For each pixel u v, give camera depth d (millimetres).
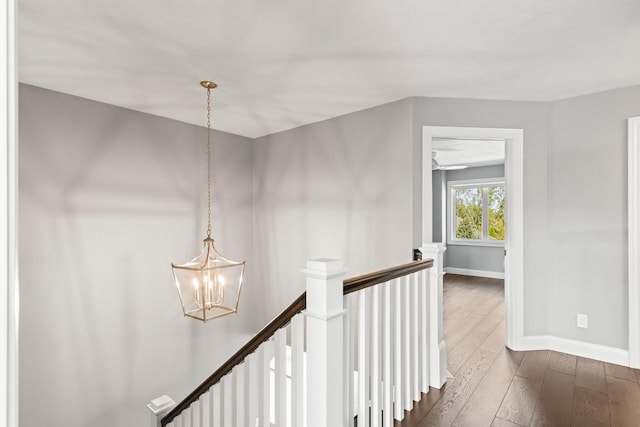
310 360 1383
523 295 3102
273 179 4180
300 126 3885
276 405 1499
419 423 1996
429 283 2404
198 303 2918
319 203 3715
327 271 1313
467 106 3057
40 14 1789
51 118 2799
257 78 2621
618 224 2846
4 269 440
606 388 2418
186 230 3723
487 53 2252
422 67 2451
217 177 4035
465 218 7418
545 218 3117
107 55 2240
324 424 1340
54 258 2814
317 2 1714
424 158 3006
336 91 2889
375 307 1793
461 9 1773
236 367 1678
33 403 2705
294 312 1423
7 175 442
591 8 1763
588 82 2729
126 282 3246
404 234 3041
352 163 3428
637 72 2547
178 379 3627
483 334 3541
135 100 3053
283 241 4078
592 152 2945
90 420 3010
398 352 1990
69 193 2895
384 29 1968
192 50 2191
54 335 2811
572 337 3029
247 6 1742
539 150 3111
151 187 3436
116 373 3178
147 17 1832
